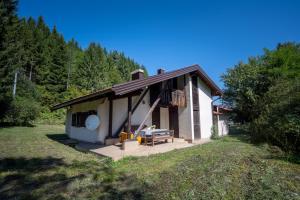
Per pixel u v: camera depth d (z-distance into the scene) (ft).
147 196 10.98
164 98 36.24
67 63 114.32
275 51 53.42
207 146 28.27
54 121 82.12
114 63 167.32
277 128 24.00
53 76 103.86
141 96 29.76
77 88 106.73
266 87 48.24
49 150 25.50
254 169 15.34
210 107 46.91
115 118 31.42
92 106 32.65
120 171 15.71
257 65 53.78
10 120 58.70
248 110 51.08
